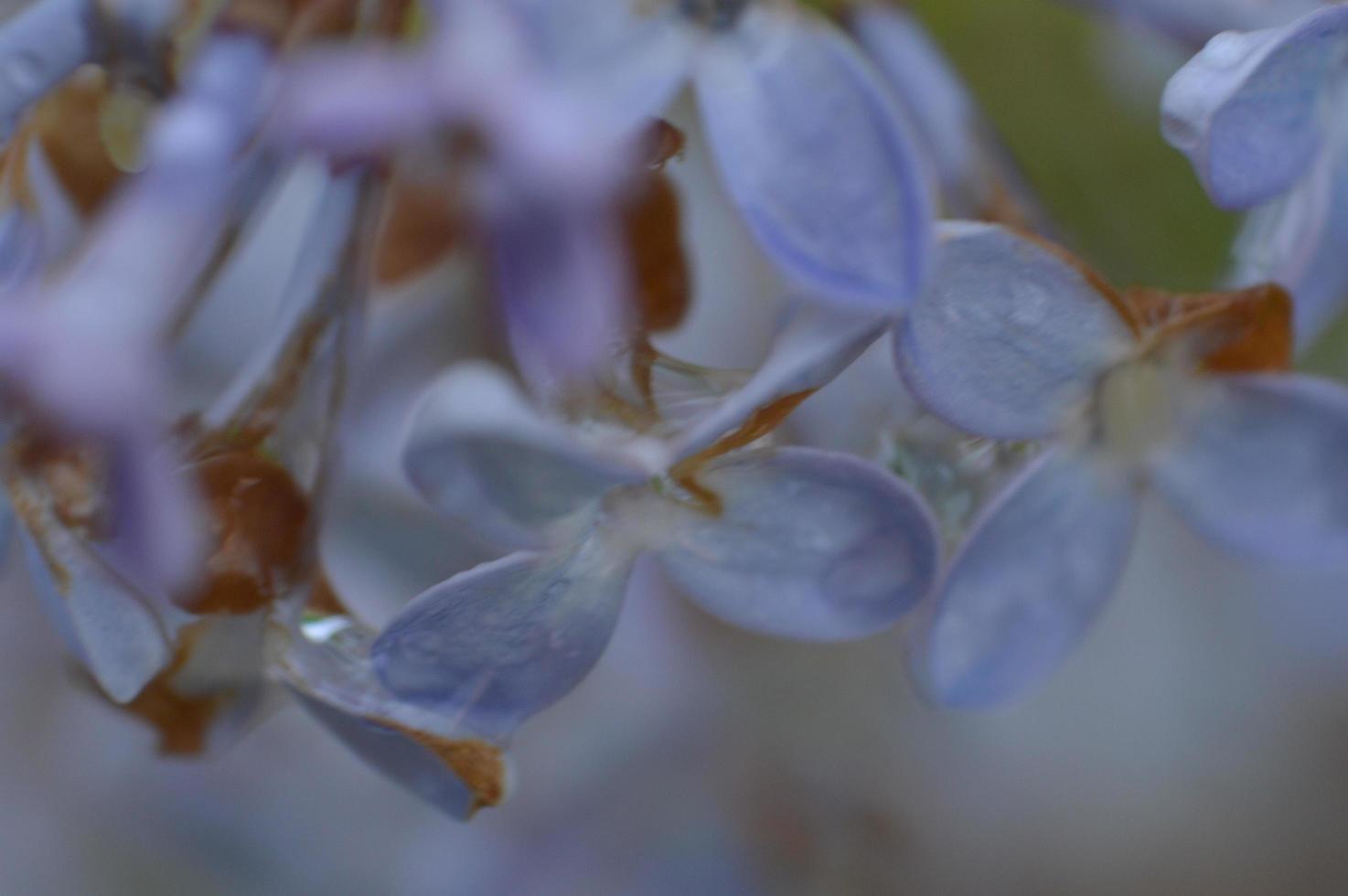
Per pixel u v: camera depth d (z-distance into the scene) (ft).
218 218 0.38
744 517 0.40
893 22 0.44
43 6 0.40
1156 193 0.50
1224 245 0.50
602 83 0.38
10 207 0.40
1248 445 0.43
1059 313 0.41
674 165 0.41
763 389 0.38
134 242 0.36
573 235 0.35
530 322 0.35
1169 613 0.64
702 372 0.39
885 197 0.38
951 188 0.43
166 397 0.38
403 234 0.43
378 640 0.39
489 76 0.36
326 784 0.59
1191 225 0.50
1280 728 0.63
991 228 0.40
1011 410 0.41
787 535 0.40
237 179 0.38
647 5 0.39
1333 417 0.42
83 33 0.40
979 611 0.42
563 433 0.38
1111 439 0.42
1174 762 0.62
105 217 0.38
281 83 0.38
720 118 0.38
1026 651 0.42
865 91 0.38
